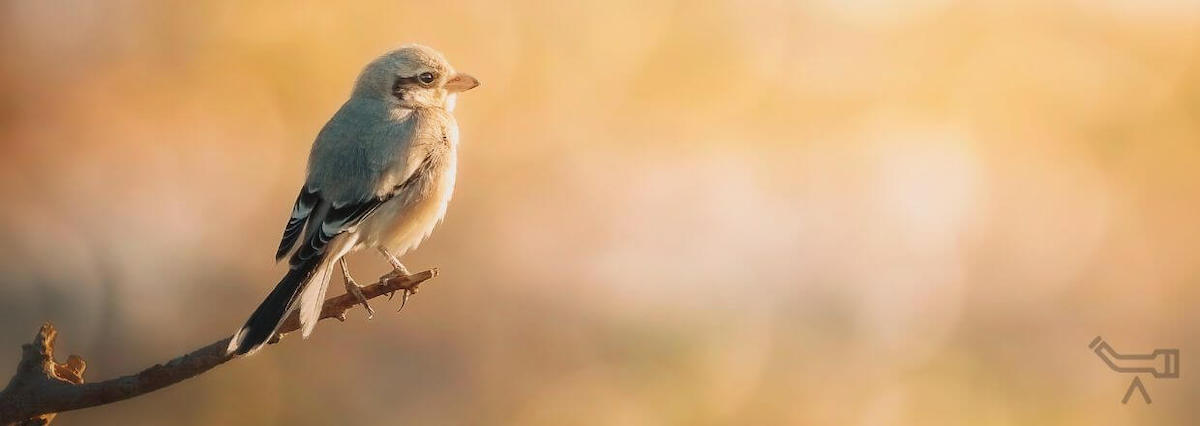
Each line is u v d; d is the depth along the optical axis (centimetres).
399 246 908
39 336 639
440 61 977
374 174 872
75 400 630
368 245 888
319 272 814
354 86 966
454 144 943
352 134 896
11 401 619
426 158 905
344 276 874
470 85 985
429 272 793
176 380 643
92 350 1342
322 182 869
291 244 848
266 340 737
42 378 630
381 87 949
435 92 970
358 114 918
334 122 916
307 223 854
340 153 882
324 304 794
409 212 896
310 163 888
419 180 898
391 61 957
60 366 671
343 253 853
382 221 878
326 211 852
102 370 1337
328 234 839
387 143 892
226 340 652
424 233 920
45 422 657
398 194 884
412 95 955
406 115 926
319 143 897
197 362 646
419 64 961
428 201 909
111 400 633
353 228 854
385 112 922
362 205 859
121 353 1352
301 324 776
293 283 789
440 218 934
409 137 903
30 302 1336
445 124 941
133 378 633
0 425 620
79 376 674
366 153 880
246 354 662
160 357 1357
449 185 934
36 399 624
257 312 756
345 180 866
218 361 650
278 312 757
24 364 632
